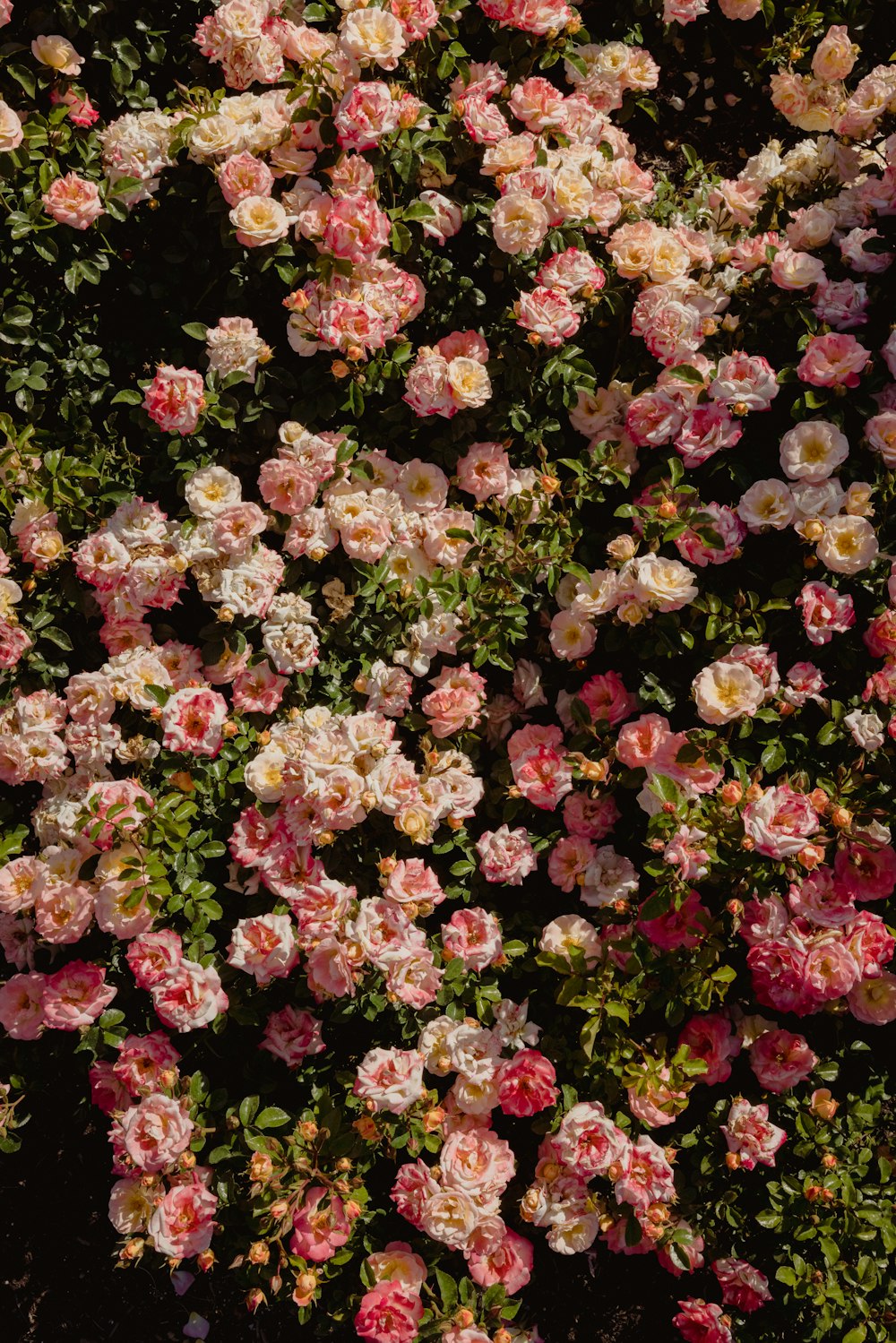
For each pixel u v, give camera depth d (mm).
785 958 1894
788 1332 1971
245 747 1976
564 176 2041
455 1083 1953
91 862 1898
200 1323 2109
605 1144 1879
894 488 1970
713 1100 2006
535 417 2082
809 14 2324
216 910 1911
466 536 1995
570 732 2070
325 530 2008
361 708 2033
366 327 1974
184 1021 1856
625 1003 1939
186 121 2029
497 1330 1911
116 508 2021
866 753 1947
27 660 2012
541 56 2164
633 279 2070
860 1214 1932
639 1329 2084
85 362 2070
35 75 2062
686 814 1896
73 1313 2127
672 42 2393
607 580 1980
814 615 1953
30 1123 2121
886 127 2141
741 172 2250
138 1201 1912
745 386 1973
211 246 2064
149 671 1970
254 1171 1811
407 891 1895
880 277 2061
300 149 2047
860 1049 2027
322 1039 1993
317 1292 1875
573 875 2014
